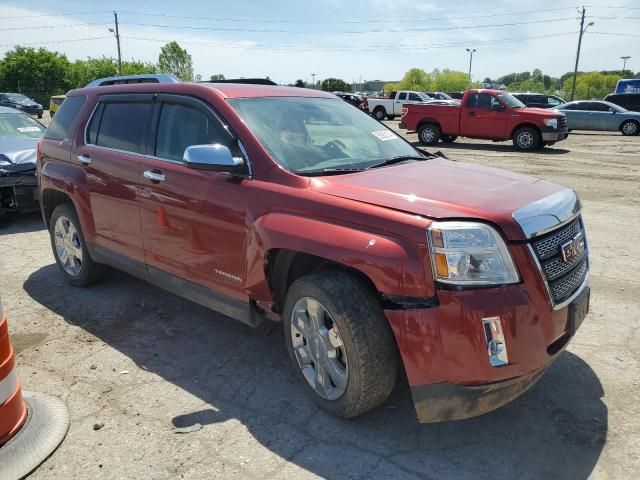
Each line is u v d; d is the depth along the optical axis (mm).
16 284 5336
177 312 4629
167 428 3043
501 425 3035
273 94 3986
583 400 3254
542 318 2648
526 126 16594
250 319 3498
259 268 3227
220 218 3447
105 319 4508
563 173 11953
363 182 3139
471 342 2506
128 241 4305
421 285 2566
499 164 13477
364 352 2764
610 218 7734
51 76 61969
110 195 4352
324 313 2996
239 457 2793
